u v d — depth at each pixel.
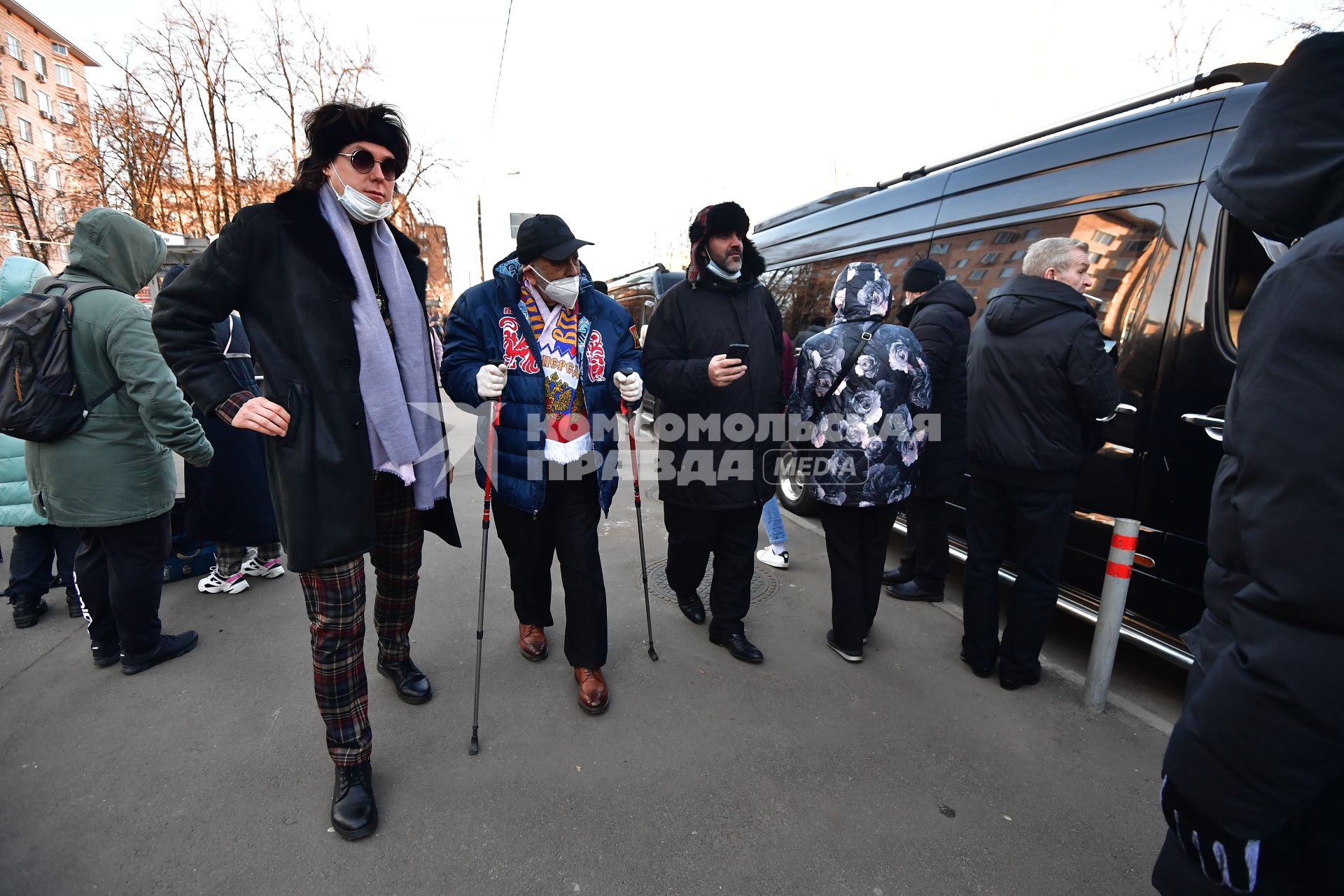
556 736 2.21
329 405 1.66
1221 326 2.24
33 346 2.13
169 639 2.68
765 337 2.63
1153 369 2.44
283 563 3.70
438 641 2.86
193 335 1.56
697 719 2.33
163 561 2.58
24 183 20.12
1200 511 2.29
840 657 2.81
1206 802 0.81
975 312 3.27
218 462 3.06
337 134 1.66
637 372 2.42
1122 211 2.63
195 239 8.92
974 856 1.74
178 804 1.85
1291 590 0.71
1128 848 1.78
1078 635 3.16
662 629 3.04
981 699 2.52
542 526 2.46
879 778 2.05
